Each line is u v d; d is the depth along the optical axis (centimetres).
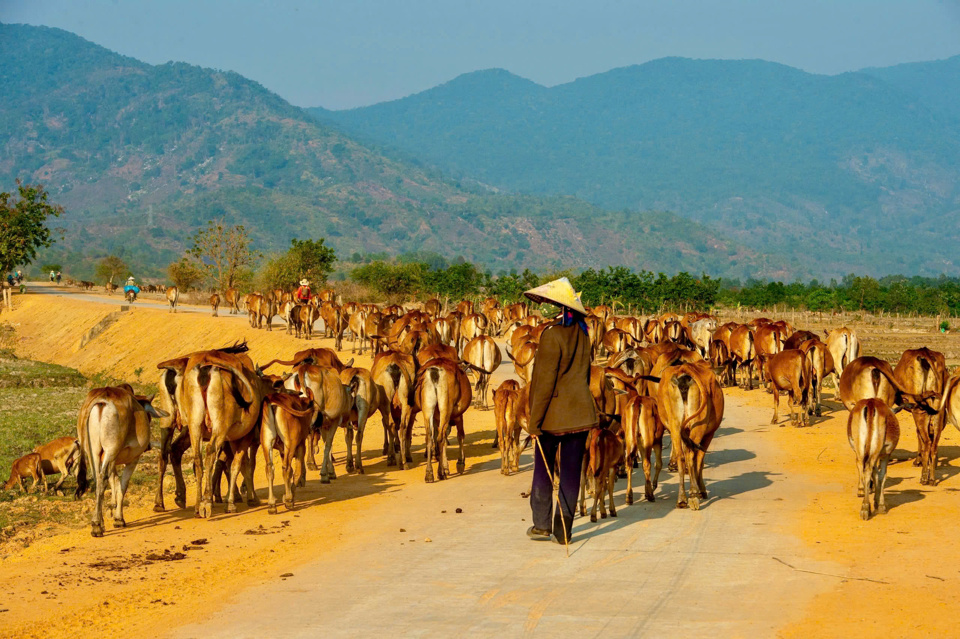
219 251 7331
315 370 1469
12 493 1498
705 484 1388
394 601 839
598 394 1336
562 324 1038
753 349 2745
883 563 918
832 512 1163
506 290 6938
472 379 2847
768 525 1096
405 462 1652
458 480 1500
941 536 1023
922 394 1443
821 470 1499
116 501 1202
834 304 9081
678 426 1187
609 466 1144
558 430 1016
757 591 837
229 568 980
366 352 3359
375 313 3288
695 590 845
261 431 1274
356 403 1585
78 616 825
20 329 5812
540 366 1020
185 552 1052
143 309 5306
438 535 1104
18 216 6844
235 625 788
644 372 1767
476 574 920
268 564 994
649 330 3088
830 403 2469
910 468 1517
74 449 1506
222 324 4491
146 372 4278
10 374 3438
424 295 7400
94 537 1135
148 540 1114
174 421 1323
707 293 6612
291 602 849
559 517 1031
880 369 1479
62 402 2661
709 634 727
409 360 1680
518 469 1587
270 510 1259
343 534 1127
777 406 2083
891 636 715
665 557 959
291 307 4088
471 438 1998
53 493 1488
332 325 3825
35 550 1087
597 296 6650
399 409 1691
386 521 1196
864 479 1129
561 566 938
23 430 2073
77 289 8512
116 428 1144
